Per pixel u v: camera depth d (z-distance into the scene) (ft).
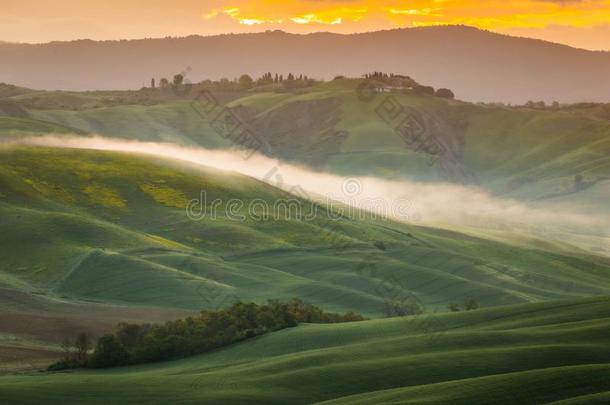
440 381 509.76
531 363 530.27
